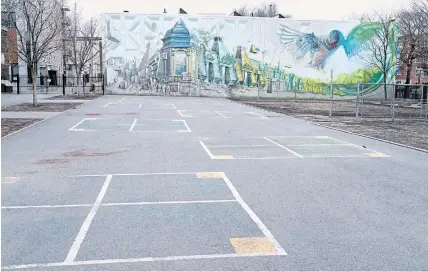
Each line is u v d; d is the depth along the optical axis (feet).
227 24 152.87
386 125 65.00
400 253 15.89
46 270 14.11
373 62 158.20
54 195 23.38
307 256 15.48
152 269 14.25
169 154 36.68
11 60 137.39
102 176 28.12
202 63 152.87
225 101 125.59
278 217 19.93
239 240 16.93
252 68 155.02
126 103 102.83
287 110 93.61
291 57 156.46
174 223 18.89
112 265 14.52
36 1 100.42
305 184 26.55
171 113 78.38
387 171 30.81
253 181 27.12
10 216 19.67
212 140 45.62
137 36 150.51
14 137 45.60
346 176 28.99
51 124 57.77
